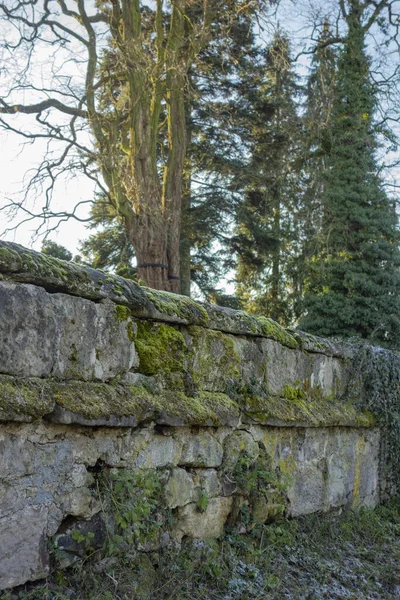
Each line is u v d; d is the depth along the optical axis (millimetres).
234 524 4973
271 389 5594
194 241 23812
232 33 17656
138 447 4016
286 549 5215
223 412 4691
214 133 22438
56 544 3408
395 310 17109
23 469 3240
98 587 3508
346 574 5230
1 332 3158
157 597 3811
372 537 6500
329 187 18984
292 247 23984
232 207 23312
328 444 6539
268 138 22500
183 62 16094
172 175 17875
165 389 4320
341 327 17250
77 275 3635
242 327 5207
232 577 4371
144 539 3965
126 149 17250
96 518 3674
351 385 7312
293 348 6047
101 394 3691
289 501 5699
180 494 4363
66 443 3496
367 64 19156
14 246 3316
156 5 16672
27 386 3238
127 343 4027
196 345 4680
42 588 3270
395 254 17844
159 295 4430
